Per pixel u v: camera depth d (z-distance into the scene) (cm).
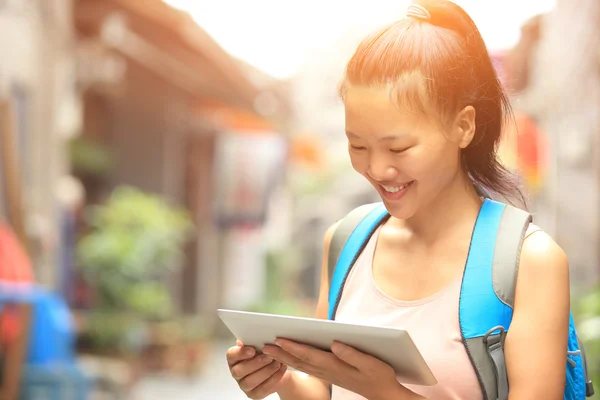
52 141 849
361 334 162
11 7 739
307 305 2356
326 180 2659
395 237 190
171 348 1250
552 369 167
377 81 169
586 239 1041
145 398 1021
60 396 538
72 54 1073
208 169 1927
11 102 720
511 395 168
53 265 852
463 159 189
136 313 1220
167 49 1391
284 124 2064
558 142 1178
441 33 174
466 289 173
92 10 1114
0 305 512
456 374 171
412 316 179
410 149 170
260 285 2175
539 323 169
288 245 2620
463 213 184
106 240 1212
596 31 912
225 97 1608
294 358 178
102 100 1503
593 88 975
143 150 1584
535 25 1220
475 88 176
